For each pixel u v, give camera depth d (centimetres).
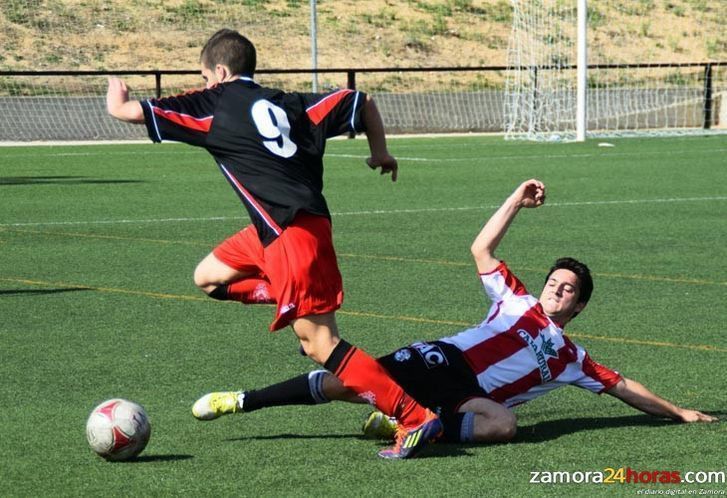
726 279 1723
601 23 7162
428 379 936
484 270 980
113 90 888
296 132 894
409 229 2248
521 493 809
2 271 1770
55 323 1405
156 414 1016
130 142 4541
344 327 1398
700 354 1260
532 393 960
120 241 2078
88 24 6406
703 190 2933
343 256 1928
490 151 4181
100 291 1611
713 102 5562
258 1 6950
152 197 2773
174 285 1655
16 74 4184
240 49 919
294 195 875
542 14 5900
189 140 895
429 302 1552
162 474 846
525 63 5659
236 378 1150
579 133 4612
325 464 872
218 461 879
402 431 884
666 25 7281
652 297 1588
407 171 3466
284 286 874
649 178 3234
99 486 820
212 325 1397
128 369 1183
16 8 6369
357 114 900
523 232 2214
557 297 969
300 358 1233
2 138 4616
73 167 3556
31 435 948
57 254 1933
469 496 802
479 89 6581
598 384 970
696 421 992
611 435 953
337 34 6819
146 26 6500
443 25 7156
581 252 1975
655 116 5697
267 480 834
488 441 928
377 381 873
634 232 2209
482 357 945
